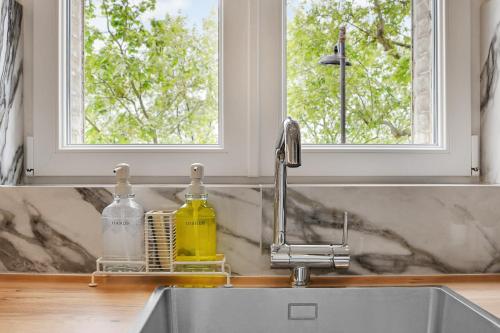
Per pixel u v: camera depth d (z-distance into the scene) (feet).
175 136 4.22
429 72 4.27
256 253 3.62
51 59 4.01
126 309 2.79
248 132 4.04
